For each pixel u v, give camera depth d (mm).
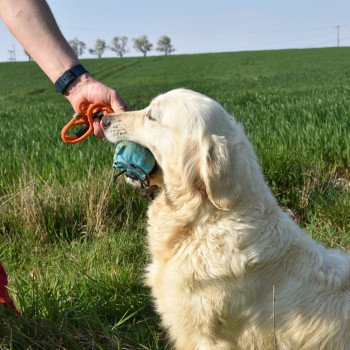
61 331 1013
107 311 1132
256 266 954
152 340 1078
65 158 1898
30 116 4469
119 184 1602
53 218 1531
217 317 973
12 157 2008
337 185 1751
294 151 1865
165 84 10188
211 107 988
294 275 967
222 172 923
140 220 1528
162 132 1013
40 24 1074
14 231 1518
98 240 1419
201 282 963
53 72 1102
